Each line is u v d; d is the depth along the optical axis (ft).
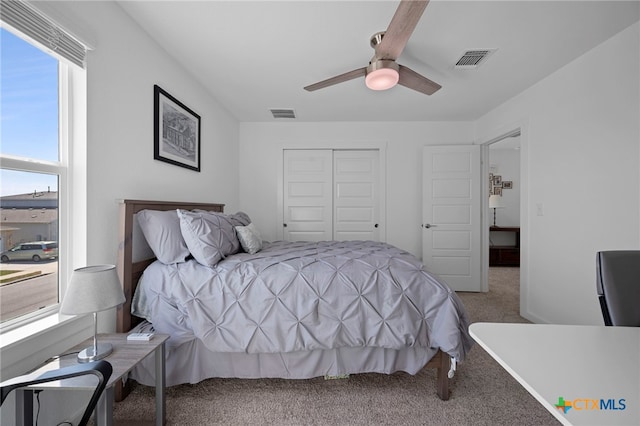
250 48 7.02
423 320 5.04
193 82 8.66
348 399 5.16
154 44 6.70
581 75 7.16
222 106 11.00
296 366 5.08
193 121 8.63
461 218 12.21
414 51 7.06
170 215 5.90
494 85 8.93
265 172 13.04
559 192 7.82
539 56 7.23
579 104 7.22
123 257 5.30
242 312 4.94
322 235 13.15
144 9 5.64
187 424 4.55
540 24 5.99
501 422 4.66
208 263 5.41
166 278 5.28
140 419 4.61
